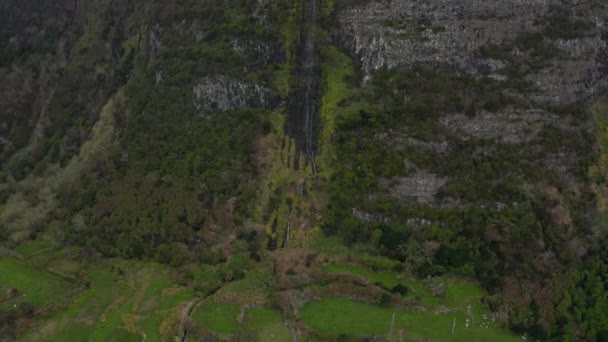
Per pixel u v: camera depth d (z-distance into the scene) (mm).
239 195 80688
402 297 66500
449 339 61250
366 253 72250
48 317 74688
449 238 71125
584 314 64375
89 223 89438
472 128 76500
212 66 88938
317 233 75312
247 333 64312
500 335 62062
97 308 74562
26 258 88250
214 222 79688
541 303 64188
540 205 72750
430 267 69625
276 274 71250
